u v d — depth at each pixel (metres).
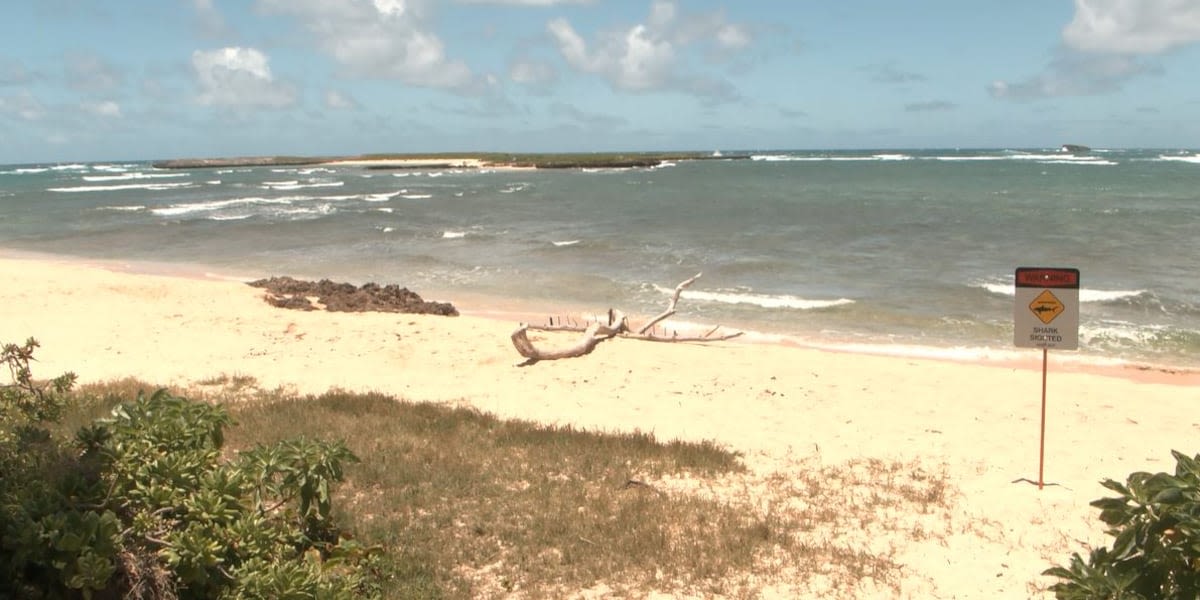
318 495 5.57
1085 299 21.92
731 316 21.02
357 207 54.97
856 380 14.46
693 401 13.12
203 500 4.84
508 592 5.95
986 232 37.00
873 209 49.81
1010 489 8.73
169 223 44.47
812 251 31.94
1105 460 10.00
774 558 6.67
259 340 17.22
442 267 29.23
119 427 5.25
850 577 6.34
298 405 11.33
